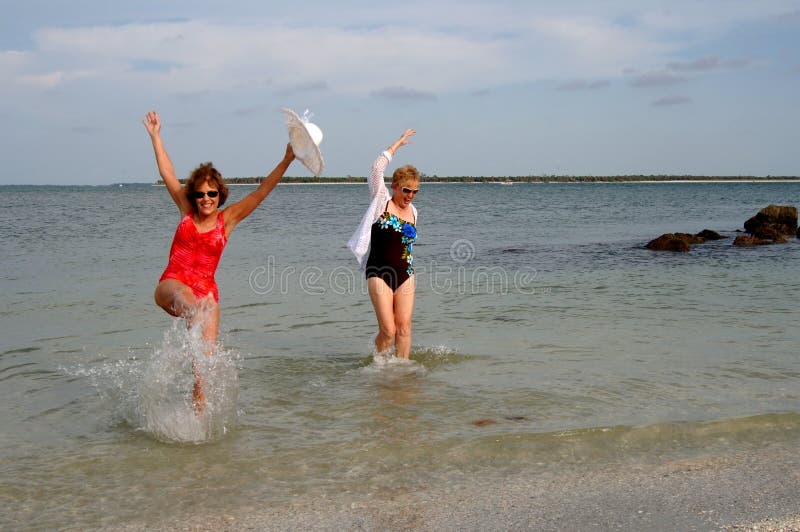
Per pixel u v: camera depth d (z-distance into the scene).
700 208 48.75
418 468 4.09
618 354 6.77
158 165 5.13
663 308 9.31
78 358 6.77
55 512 3.56
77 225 26.64
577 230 26.50
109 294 10.47
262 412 5.13
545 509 3.51
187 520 3.45
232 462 4.20
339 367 6.45
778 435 4.52
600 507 3.52
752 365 6.26
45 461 4.23
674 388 5.59
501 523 3.36
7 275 12.52
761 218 23.62
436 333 7.89
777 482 3.79
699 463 4.09
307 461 4.20
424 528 3.32
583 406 5.17
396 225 6.35
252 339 7.68
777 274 12.80
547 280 12.30
